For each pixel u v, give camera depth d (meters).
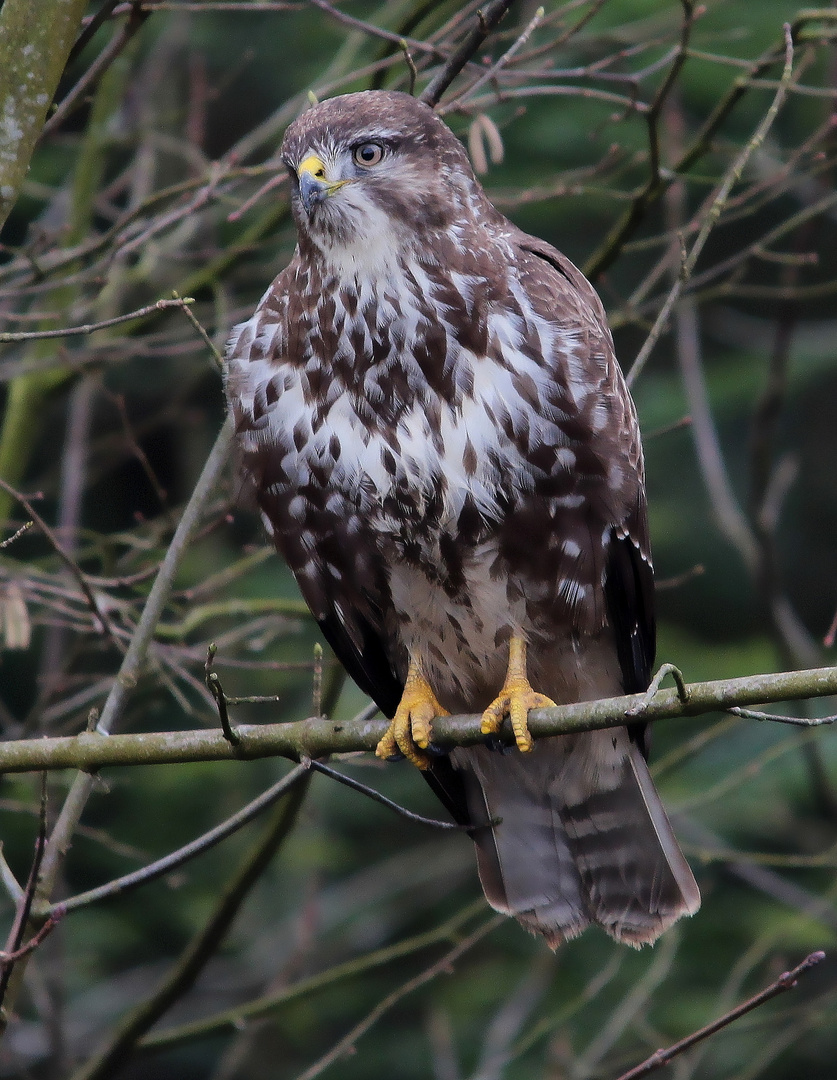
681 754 10.91
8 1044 11.12
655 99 8.84
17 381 11.19
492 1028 12.59
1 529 10.50
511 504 7.34
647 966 14.02
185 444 15.77
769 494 11.70
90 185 11.55
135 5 7.79
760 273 16.59
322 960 14.80
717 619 16.12
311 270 7.41
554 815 8.13
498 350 7.26
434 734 7.29
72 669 11.43
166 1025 14.76
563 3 12.09
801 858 10.62
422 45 8.81
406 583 7.69
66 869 14.41
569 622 7.66
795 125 14.00
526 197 9.48
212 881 14.42
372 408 7.34
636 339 15.96
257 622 9.97
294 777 7.43
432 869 14.70
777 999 13.87
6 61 6.48
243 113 15.90
